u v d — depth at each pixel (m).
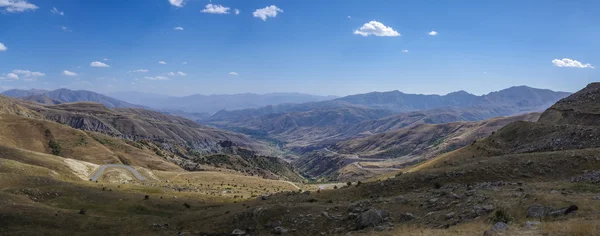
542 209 35.12
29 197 75.75
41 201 76.00
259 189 160.25
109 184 116.31
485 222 35.47
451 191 52.59
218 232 56.28
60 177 126.00
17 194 74.62
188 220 65.19
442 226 38.62
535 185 51.06
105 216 68.12
